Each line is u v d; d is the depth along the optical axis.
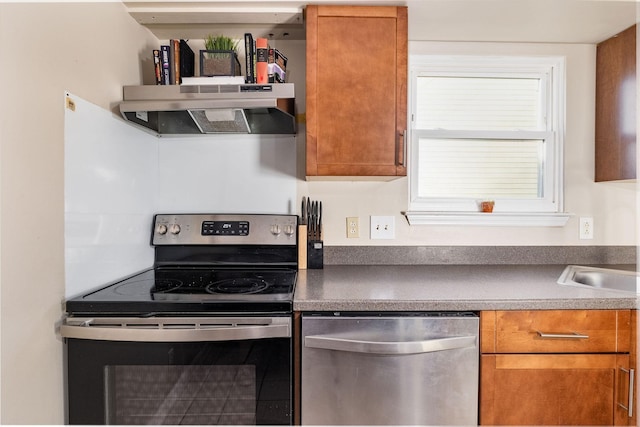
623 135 1.57
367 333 1.06
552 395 1.10
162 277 1.39
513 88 1.75
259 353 1.02
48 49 0.96
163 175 1.70
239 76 1.36
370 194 1.71
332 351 1.06
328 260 1.71
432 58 1.72
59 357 1.00
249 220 1.63
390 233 1.71
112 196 1.29
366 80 1.38
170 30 1.58
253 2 1.38
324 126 1.38
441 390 1.07
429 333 1.07
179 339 0.98
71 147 1.06
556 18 1.47
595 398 1.10
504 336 1.09
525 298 1.10
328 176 1.45
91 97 1.16
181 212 1.70
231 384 1.02
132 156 1.43
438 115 1.75
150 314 1.01
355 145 1.38
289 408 1.03
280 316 1.03
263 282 1.30
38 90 0.93
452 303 1.08
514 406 1.10
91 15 1.16
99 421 1.01
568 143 1.73
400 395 1.05
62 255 1.02
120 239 1.34
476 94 1.74
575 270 1.58
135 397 1.02
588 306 1.10
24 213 0.89
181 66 1.37
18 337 0.88
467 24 1.53
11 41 0.85
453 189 1.75
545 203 1.74
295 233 1.62
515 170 1.75
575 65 1.72
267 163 1.71
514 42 1.71
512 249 1.72
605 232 1.73
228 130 1.62
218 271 1.52
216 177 1.71
